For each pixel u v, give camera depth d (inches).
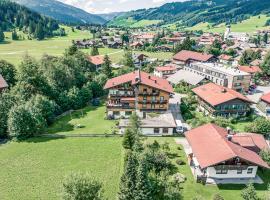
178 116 3617.1
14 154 2635.3
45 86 3799.2
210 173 2194.9
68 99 3914.9
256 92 4849.9
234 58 7386.8
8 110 3174.2
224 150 2188.7
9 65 4426.7
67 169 2365.9
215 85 4020.7
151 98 3565.5
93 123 3449.8
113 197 1989.4
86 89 4229.8
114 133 3097.9
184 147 2783.0
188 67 5831.7
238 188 2112.5
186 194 2025.1
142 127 3065.9
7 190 2082.9
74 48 5753.0
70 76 4298.7
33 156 2593.5
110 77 5177.2
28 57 3966.5
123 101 3572.8
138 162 2084.2
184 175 2249.0
